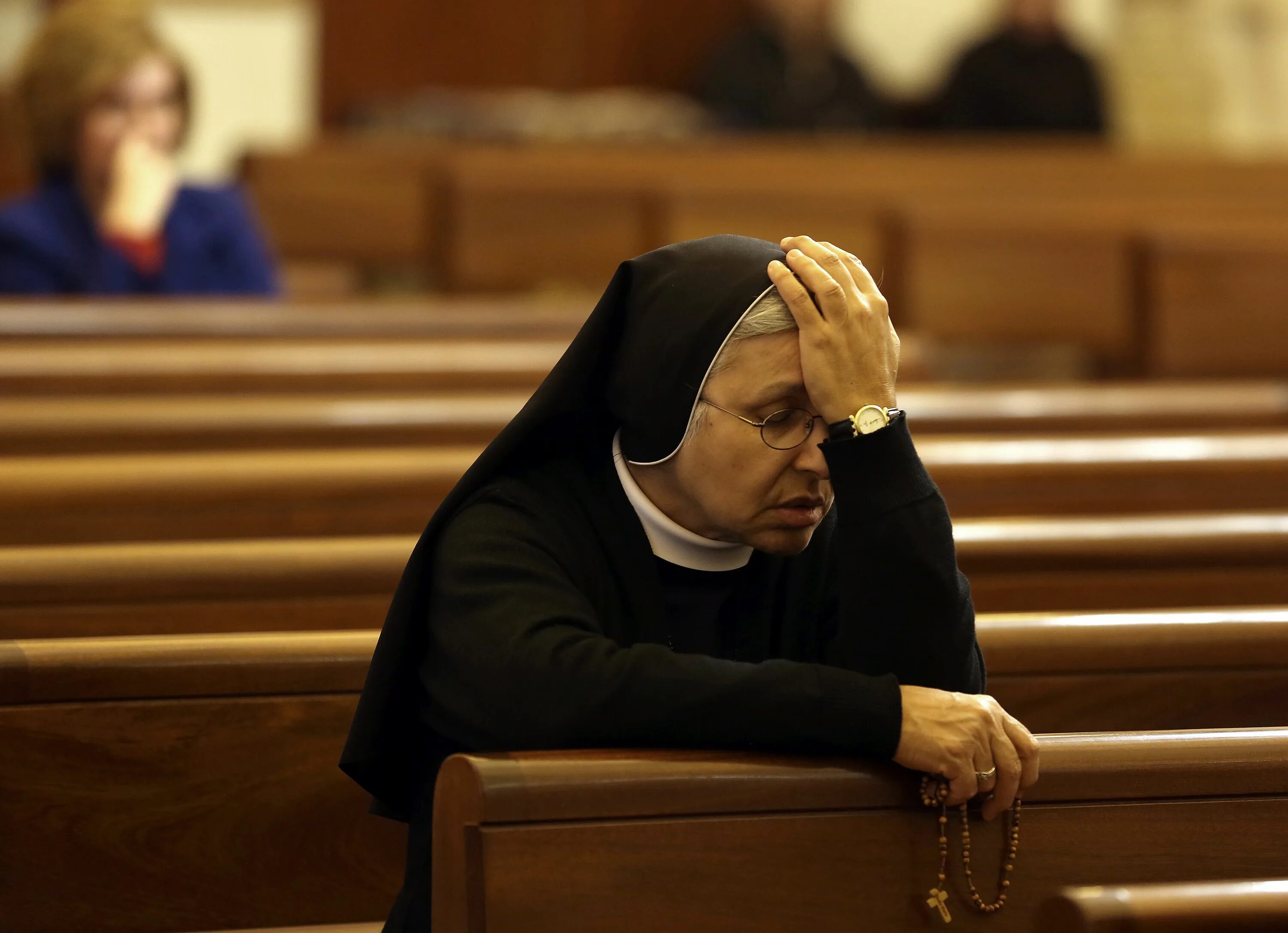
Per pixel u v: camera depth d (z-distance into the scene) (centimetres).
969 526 875
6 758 657
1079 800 562
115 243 1407
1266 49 2919
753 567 627
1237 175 2205
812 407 572
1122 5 2881
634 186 1984
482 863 497
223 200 1487
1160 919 439
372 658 690
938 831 543
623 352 599
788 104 2603
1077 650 721
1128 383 1950
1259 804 576
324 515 955
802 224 1986
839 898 531
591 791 505
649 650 538
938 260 1928
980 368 2106
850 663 567
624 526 607
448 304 1487
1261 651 733
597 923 506
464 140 2314
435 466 973
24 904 661
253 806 686
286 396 1198
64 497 919
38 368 1155
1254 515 1003
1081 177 2175
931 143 2527
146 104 1400
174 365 1180
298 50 2628
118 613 775
